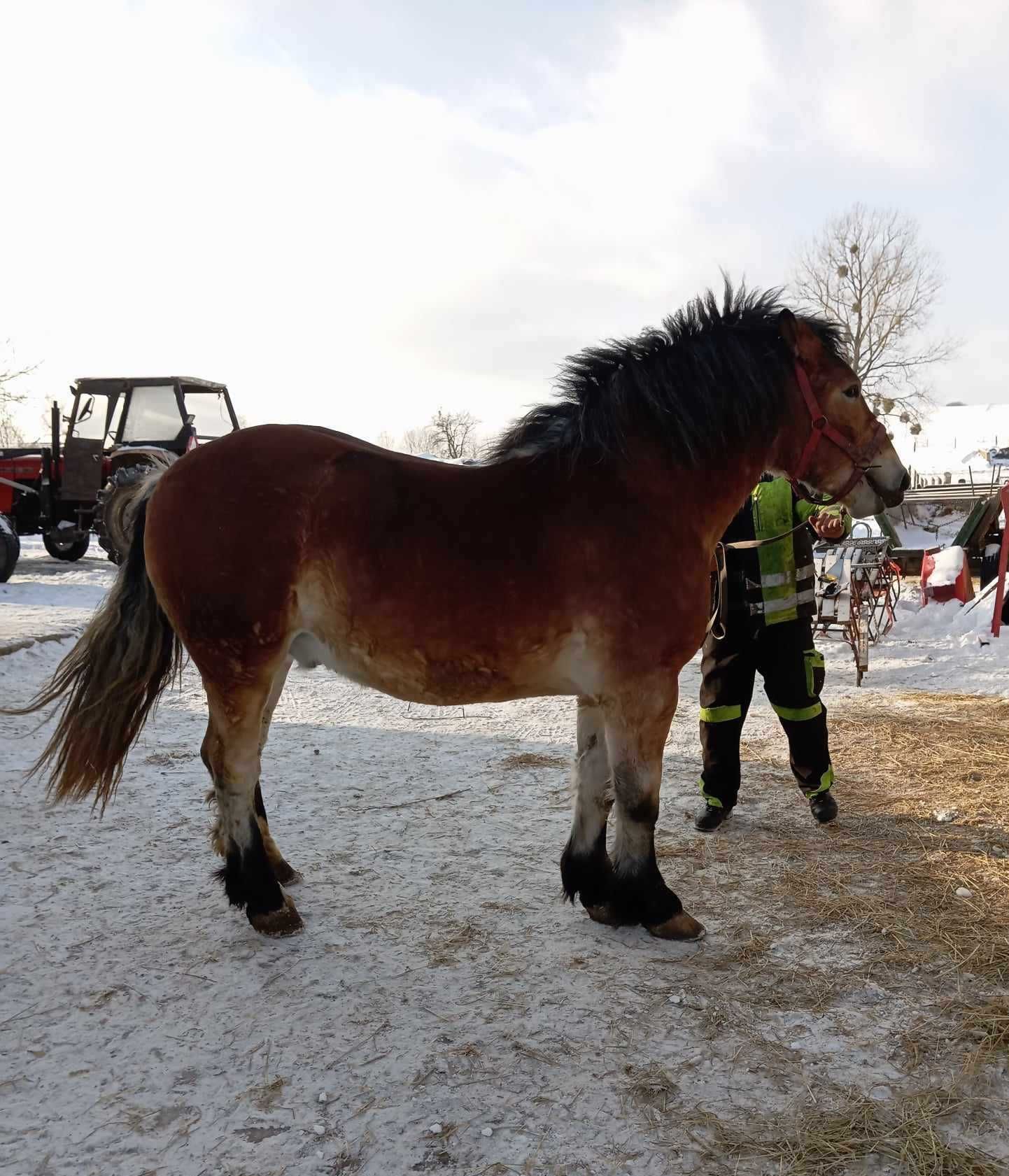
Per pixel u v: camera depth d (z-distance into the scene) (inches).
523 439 112.5
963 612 362.6
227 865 114.1
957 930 112.9
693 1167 72.5
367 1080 83.1
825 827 150.6
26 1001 95.0
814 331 119.9
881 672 291.7
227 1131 76.0
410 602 103.7
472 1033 90.9
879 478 121.1
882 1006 96.5
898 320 1385.3
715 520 115.3
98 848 137.0
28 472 560.1
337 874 130.7
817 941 111.3
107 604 114.9
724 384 111.5
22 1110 77.9
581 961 106.0
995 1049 88.2
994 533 449.4
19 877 125.2
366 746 199.3
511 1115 78.5
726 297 120.0
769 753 195.2
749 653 148.2
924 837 144.9
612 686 107.1
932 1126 77.3
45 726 200.8
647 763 109.2
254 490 105.1
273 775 176.7
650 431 110.0
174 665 119.0
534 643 104.7
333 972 103.0
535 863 135.9
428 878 129.9
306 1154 73.5
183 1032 90.5
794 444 119.4
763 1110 79.4
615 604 104.7
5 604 371.9
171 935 111.1
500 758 190.4
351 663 109.8
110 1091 80.9
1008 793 165.2
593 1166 72.5
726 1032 91.5
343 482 105.9
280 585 104.7
